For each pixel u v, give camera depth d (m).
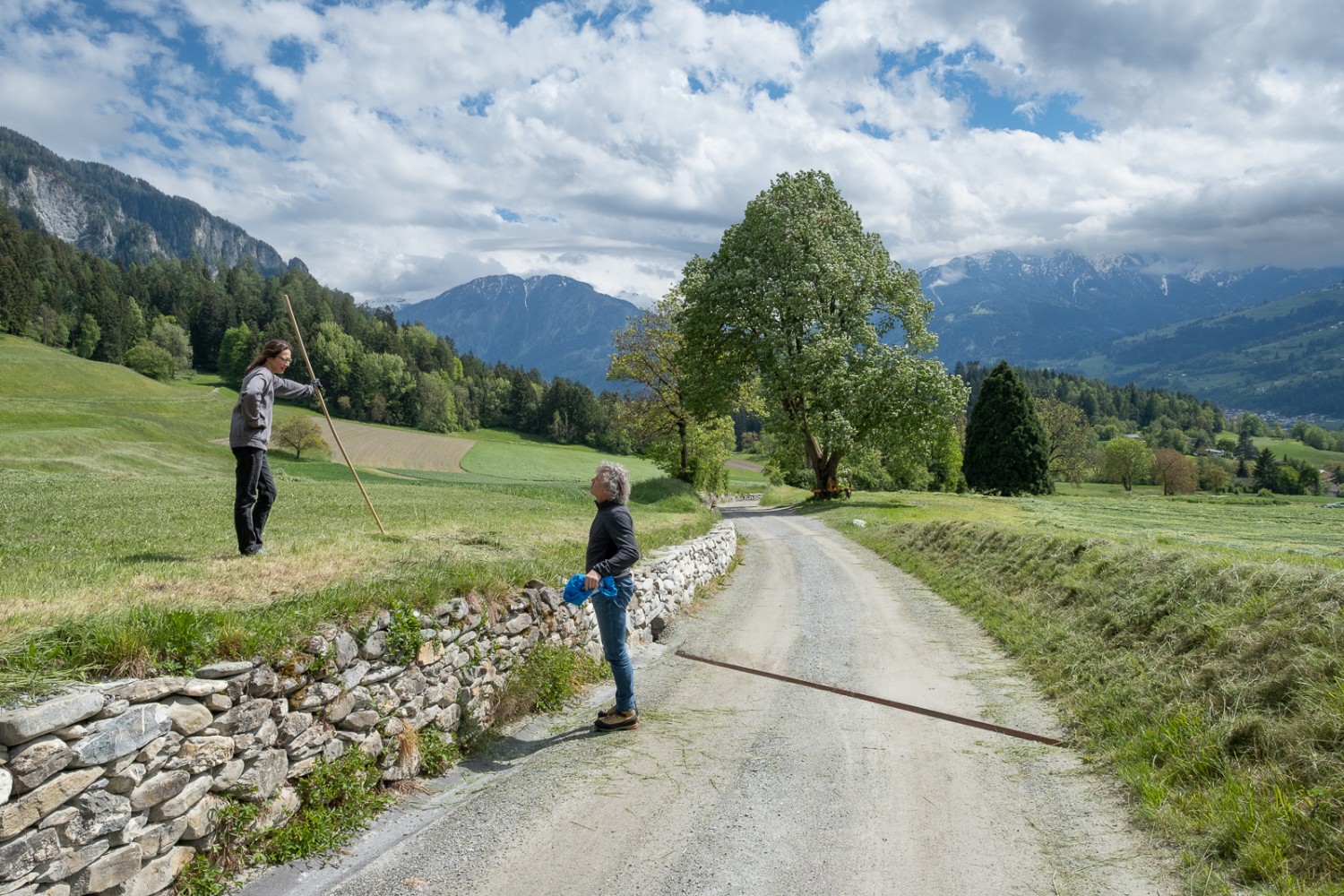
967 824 4.69
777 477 84.75
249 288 190.50
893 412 37.81
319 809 4.52
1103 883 3.97
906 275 43.06
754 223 42.25
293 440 72.31
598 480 6.62
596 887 3.95
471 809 4.95
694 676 8.44
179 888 3.74
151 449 48.62
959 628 11.23
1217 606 7.02
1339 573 6.27
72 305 142.38
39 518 9.96
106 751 3.36
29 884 3.04
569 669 7.64
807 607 13.23
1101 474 109.31
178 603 5.07
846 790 5.21
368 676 5.11
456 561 7.64
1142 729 5.86
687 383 44.97
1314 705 5.00
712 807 4.95
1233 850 4.18
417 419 130.62
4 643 3.74
